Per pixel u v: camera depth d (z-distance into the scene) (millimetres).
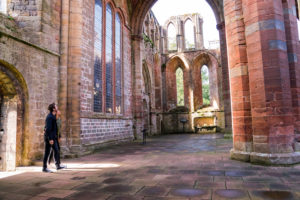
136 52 19125
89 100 11688
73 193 4207
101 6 14008
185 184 4598
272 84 6551
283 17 7109
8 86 7527
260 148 6625
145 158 8312
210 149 10711
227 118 17750
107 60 14484
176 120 31125
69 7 10516
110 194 4086
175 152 9906
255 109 6820
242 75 7301
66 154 9219
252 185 4438
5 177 5684
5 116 7301
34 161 7852
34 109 8336
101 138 12703
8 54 7246
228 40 7875
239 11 7523
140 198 3828
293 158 6262
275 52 6594
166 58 32156
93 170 6324
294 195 3803
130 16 19234
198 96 31656
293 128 6645
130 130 17422
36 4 9117
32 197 4031
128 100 17641
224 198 3727
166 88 31766
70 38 10367
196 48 31875
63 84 9945
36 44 8500
